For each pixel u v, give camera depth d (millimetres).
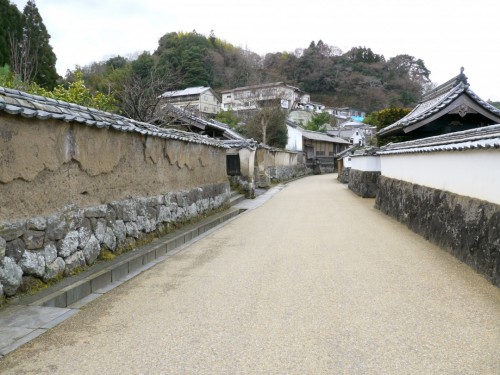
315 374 3033
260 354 3373
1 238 4289
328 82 78438
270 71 70312
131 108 15039
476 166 6105
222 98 53031
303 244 7945
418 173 9414
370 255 6820
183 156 10039
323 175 48969
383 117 23031
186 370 3152
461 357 3225
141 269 6441
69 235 5449
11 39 14000
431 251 7047
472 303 4410
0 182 4352
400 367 3102
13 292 4449
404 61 85000
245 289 5160
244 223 11414
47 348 3576
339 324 3939
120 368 3217
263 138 40250
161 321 4184
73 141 5660
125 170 7160
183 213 9852
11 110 4312
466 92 12227
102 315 4414
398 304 4445
